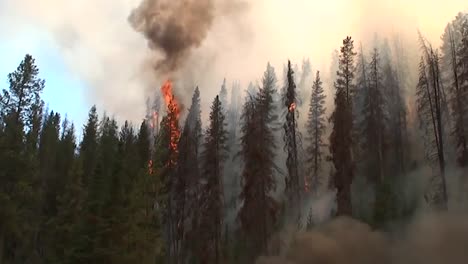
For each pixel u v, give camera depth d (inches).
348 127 1831.9
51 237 1557.6
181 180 2031.3
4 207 1428.4
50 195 1877.5
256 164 1823.3
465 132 1713.8
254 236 1772.9
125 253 1382.9
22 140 1525.6
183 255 1920.5
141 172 1551.4
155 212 1610.5
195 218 1892.2
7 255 1624.0
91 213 1401.3
